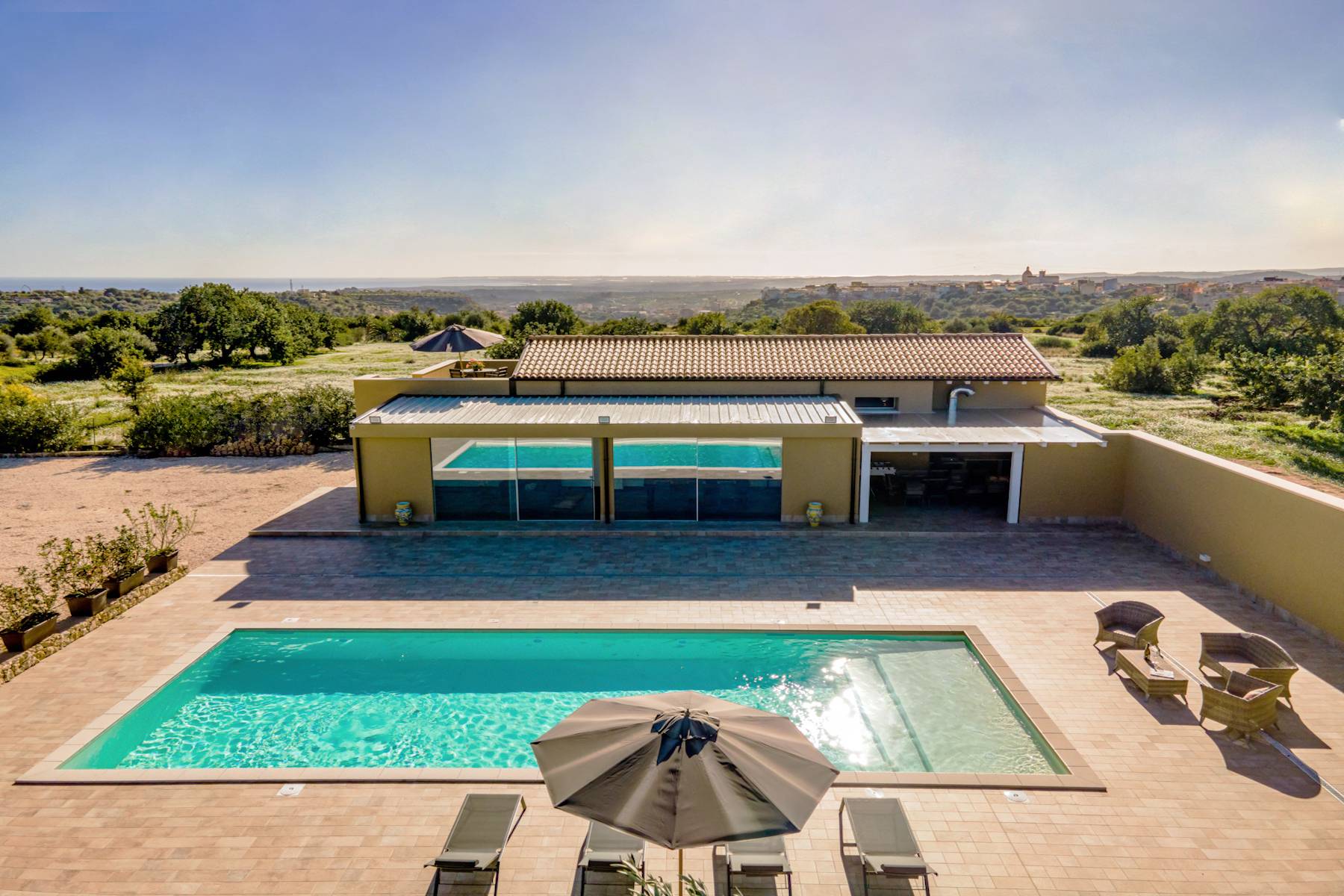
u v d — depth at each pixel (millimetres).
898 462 23281
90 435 33844
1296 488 14477
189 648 13859
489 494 20641
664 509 20625
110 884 8250
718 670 13508
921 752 11055
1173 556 18047
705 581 16938
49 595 16031
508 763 10969
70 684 12594
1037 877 8344
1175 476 17953
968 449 19844
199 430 30125
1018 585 16484
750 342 25500
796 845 8922
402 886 8242
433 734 11695
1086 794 9688
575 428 19750
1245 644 12180
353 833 9039
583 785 6875
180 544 19516
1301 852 8625
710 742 7293
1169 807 9414
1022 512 20297
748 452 20141
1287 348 64625
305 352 77062
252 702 12570
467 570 17641
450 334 25422
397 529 20094
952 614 15102
